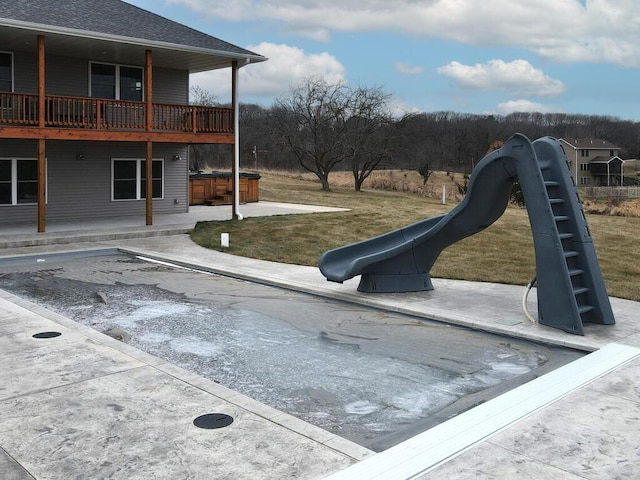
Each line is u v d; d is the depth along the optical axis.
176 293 9.09
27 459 3.63
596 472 3.58
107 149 18.23
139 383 4.94
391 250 8.55
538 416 4.42
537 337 6.59
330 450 3.82
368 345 6.51
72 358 5.57
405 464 3.66
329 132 34.31
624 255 12.30
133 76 18.41
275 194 28.12
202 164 52.19
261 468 3.56
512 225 17.09
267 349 6.36
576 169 71.50
